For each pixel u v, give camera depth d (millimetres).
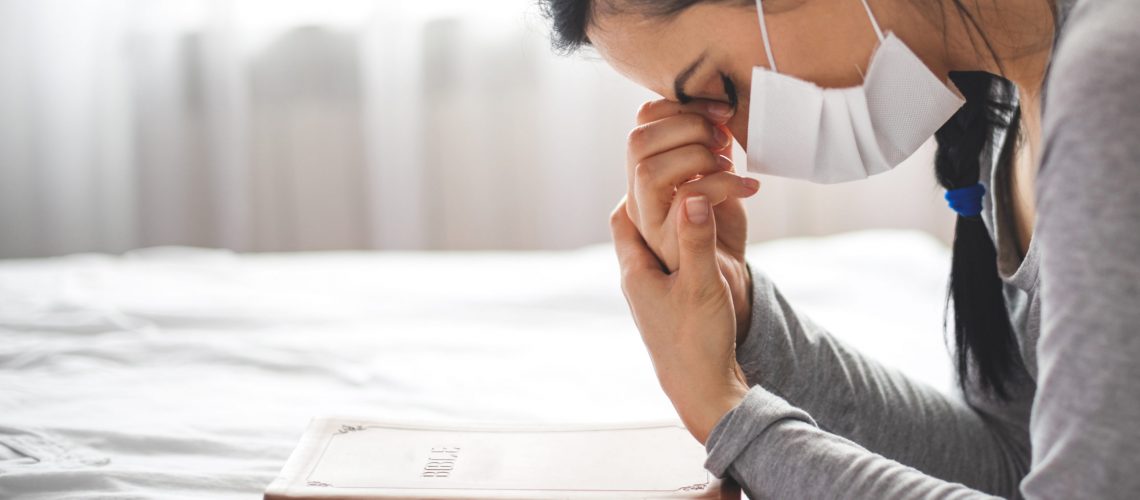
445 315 1737
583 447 1154
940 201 3076
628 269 1161
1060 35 997
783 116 1109
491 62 3234
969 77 1142
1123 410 954
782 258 2070
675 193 1175
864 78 1090
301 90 3293
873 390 1234
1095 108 956
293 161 3326
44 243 3326
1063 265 966
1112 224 953
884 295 1805
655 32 1097
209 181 3305
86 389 1445
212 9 3195
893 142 1115
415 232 3234
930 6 1070
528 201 3293
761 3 1075
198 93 3287
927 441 1237
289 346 1572
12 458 1270
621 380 1475
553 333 1658
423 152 3291
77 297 1826
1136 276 951
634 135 1169
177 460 1278
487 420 1367
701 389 1119
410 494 1074
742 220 1239
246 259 2244
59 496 1193
